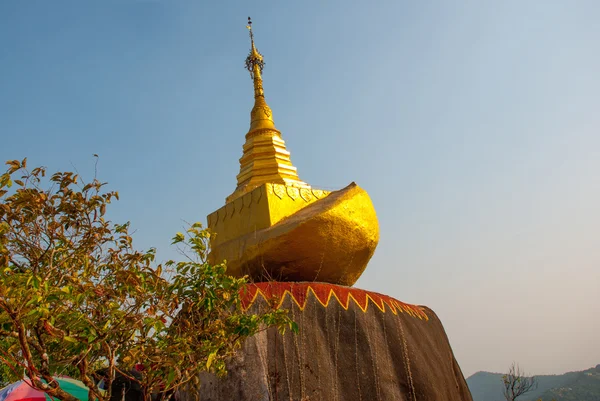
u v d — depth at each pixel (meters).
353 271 18.47
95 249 9.80
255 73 25.38
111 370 9.40
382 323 16.47
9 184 8.80
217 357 10.68
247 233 18.45
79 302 8.52
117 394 15.09
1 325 8.13
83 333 8.78
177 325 10.38
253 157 22.02
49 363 9.73
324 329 15.52
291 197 18.94
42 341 9.04
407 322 17.45
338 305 16.09
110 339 9.48
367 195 18.66
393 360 15.94
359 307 16.39
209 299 10.59
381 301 17.17
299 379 14.44
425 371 16.28
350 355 15.36
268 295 15.59
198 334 10.34
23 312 7.62
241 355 14.34
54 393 8.74
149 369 9.88
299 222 16.69
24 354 7.99
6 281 7.55
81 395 14.35
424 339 17.84
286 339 14.95
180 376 9.92
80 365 9.34
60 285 9.08
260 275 17.58
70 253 9.43
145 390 10.12
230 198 21.08
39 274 8.58
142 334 9.81
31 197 9.01
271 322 11.13
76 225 9.59
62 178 9.45
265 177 21.16
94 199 9.59
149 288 9.95
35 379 8.40
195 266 10.66
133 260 10.00
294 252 16.88
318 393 14.42
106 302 9.37
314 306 15.78
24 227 9.02
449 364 19.69
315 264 17.23
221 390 14.14
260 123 23.28
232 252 18.34
